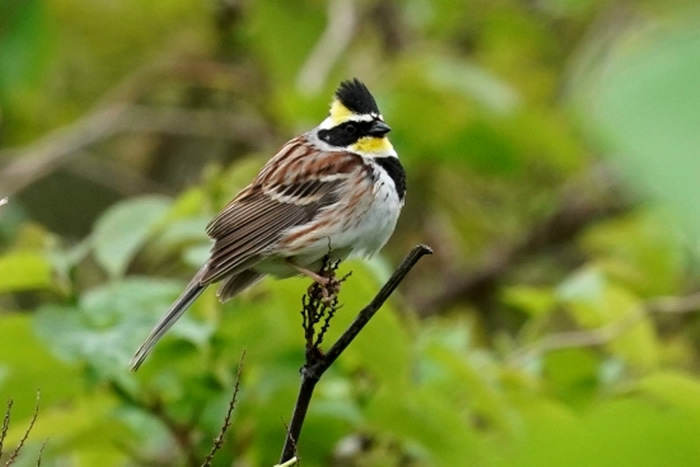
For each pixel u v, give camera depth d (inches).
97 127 751.1
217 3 783.7
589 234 753.0
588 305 491.8
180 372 402.6
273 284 394.0
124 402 404.5
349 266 371.6
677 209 95.5
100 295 399.9
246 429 407.8
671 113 97.3
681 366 613.3
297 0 783.7
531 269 796.6
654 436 110.8
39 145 751.7
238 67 807.1
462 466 395.5
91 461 443.8
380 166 418.6
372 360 386.9
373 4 800.3
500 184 801.6
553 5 800.9
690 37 99.5
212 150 829.8
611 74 100.3
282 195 407.5
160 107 861.8
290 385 394.3
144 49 819.4
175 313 369.4
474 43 836.0
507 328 773.3
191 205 434.6
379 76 675.4
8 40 664.4
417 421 397.7
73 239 759.1
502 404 400.8
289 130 701.9
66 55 812.0
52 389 397.4
